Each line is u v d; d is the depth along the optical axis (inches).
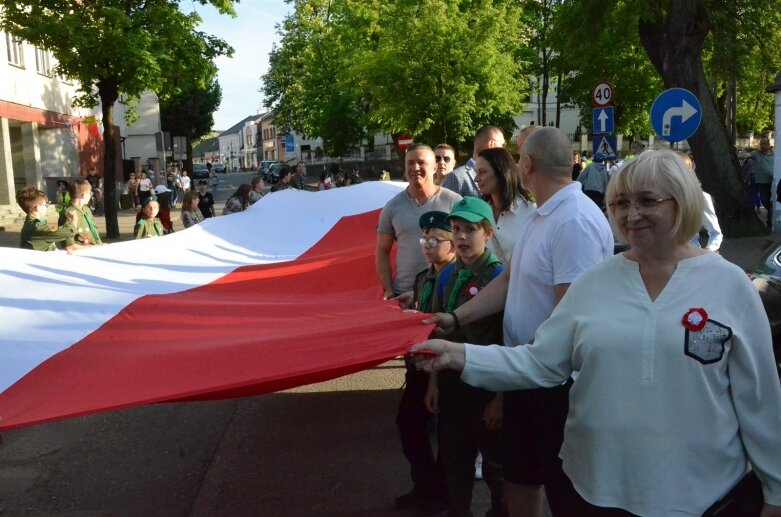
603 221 124.1
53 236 291.6
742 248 607.2
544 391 122.8
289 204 324.2
